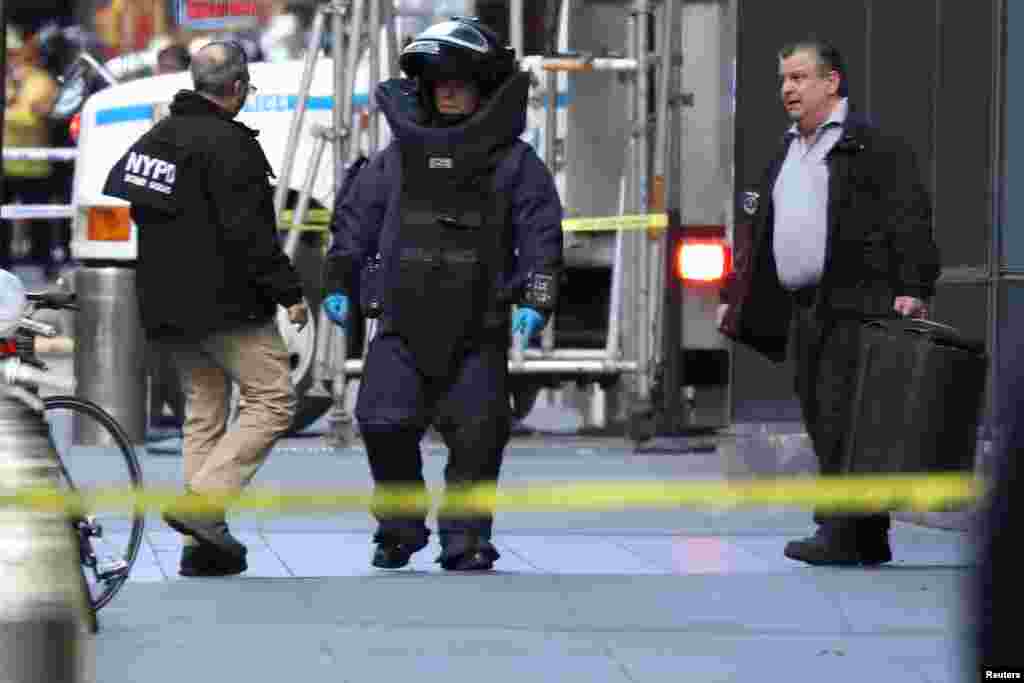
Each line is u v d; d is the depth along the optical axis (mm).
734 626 27750
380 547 32969
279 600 29672
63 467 27219
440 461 49500
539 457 48750
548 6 52125
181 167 32500
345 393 50562
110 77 59469
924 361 31703
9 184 65500
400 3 51250
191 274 32500
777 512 41156
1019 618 15266
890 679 24484
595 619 28188
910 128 41594
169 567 33500
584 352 50875
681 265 51500
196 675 24438
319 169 51969
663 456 48969
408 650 26000
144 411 52156
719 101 51750
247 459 32562
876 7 43000
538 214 32344
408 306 32156
